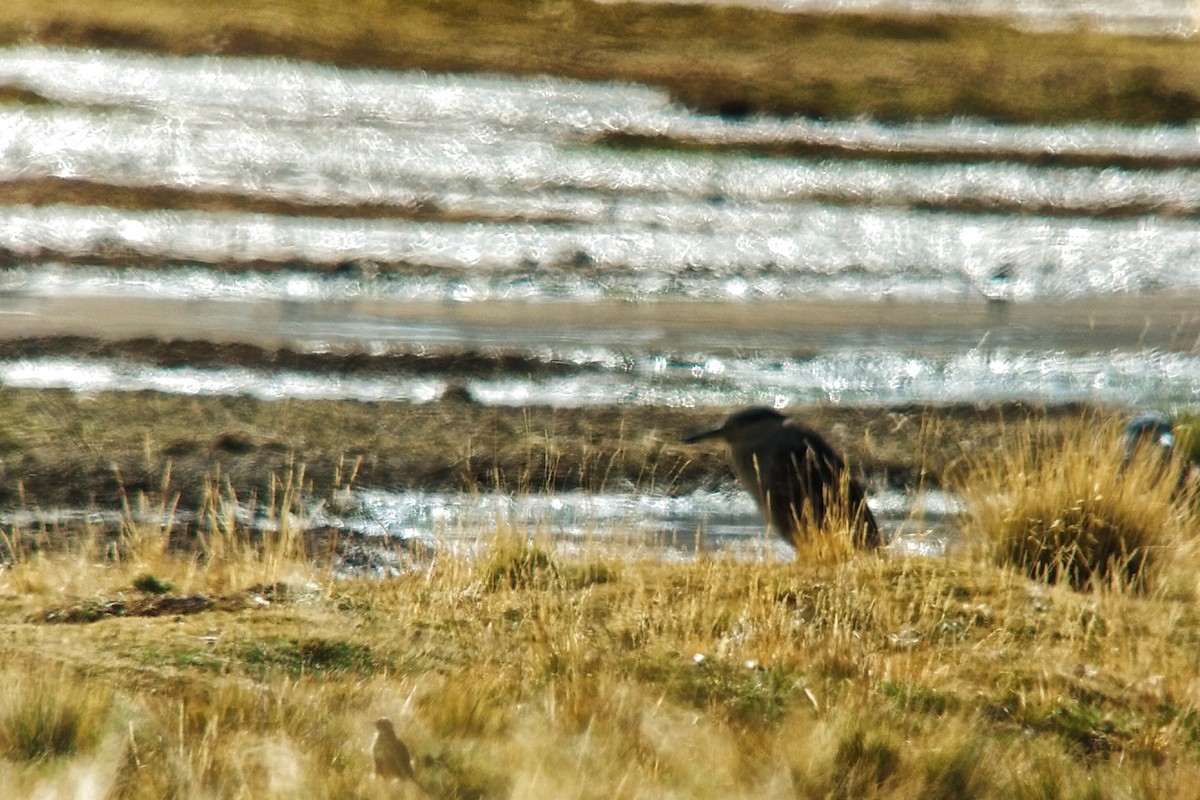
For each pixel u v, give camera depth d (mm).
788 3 191000
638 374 74250
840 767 25469
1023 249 106750
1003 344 83250
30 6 160625
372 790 23016
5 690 24953
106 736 24078
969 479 52844
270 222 102688
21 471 56531
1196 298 96875
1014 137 145000
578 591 37312
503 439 62625
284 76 149750
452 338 78812
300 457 59688
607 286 92000
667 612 34750
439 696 27453
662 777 24516
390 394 69000
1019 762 27125
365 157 123375
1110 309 92625
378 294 87688
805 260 101000
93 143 121438
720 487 59406
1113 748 28891
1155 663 34156
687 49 166375
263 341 76125
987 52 169750
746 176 124312
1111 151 141125
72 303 81812
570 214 109562
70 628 31000
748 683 30047
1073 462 43938
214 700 26500
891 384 74750
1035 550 42156
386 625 32938
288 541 44125
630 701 27656
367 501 56469
